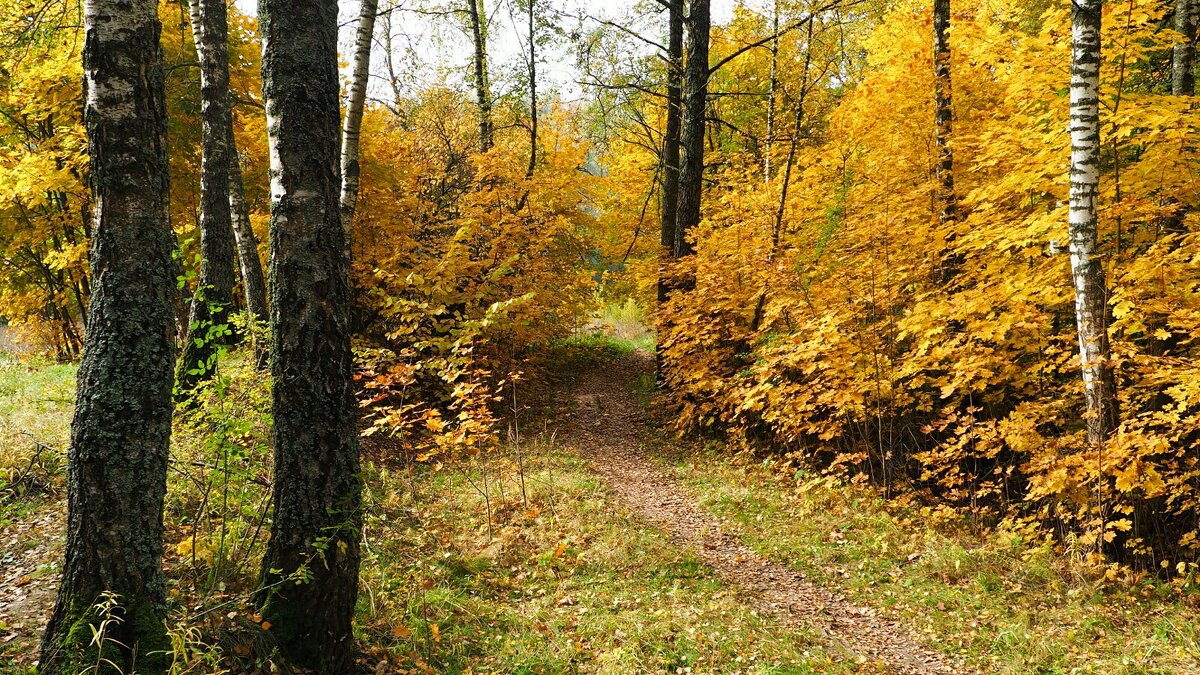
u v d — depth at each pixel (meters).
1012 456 8.73
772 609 6.16
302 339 3.98
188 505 5.79
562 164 16.94
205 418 5.96
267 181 13.28
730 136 19.41
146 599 3.41
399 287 11.22
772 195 12.91
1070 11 8.11
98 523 3.30
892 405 9.31
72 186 11.76
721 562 7.19
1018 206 9.35
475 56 16.38
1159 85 9.59
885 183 10.38
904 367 8.78
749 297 11.81
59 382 9.00
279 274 3.98
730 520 8.40
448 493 8.39
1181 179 7.25
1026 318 7.95
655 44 13.70
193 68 13.16
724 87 19.38
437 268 11.33
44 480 5.93
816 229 13.11
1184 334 7.77
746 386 10.95
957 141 9.77
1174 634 5.33
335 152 4.13
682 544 7.53
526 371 15.16
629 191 19.39
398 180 13.06
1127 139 7.78
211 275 8.48
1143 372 6.95
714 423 12.49
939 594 6.34
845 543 7.62
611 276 21.42
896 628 5.98
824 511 8.50
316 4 4.02
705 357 12.10
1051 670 5.12
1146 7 7.38
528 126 16.58
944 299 8.69
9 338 21.27
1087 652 5.27
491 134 16.14
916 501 8.67
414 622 5.00
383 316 12.52
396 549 6.41
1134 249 7.90
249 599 4.15
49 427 6.90
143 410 3.38
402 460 9.45
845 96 13.84
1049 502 7.79
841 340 9.25
